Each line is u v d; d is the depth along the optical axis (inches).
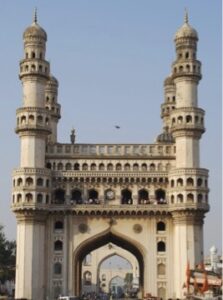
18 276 3651.6
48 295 3750.0
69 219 3846.0
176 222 3757.4
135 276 5925.2
